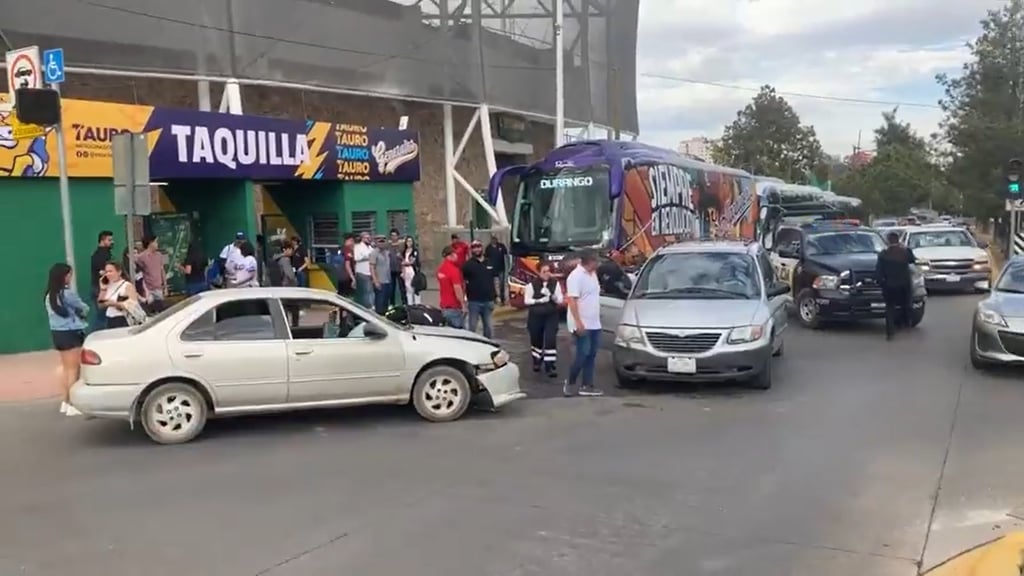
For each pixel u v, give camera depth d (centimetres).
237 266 1628
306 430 966
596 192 1844
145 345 916
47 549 606
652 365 1140
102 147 1551
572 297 1141
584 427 965
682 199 2231
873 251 1875
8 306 1444
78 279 1524
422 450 870
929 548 595
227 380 932
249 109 2298
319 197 2130
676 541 611
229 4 1998
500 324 1934
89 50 1756
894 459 814
